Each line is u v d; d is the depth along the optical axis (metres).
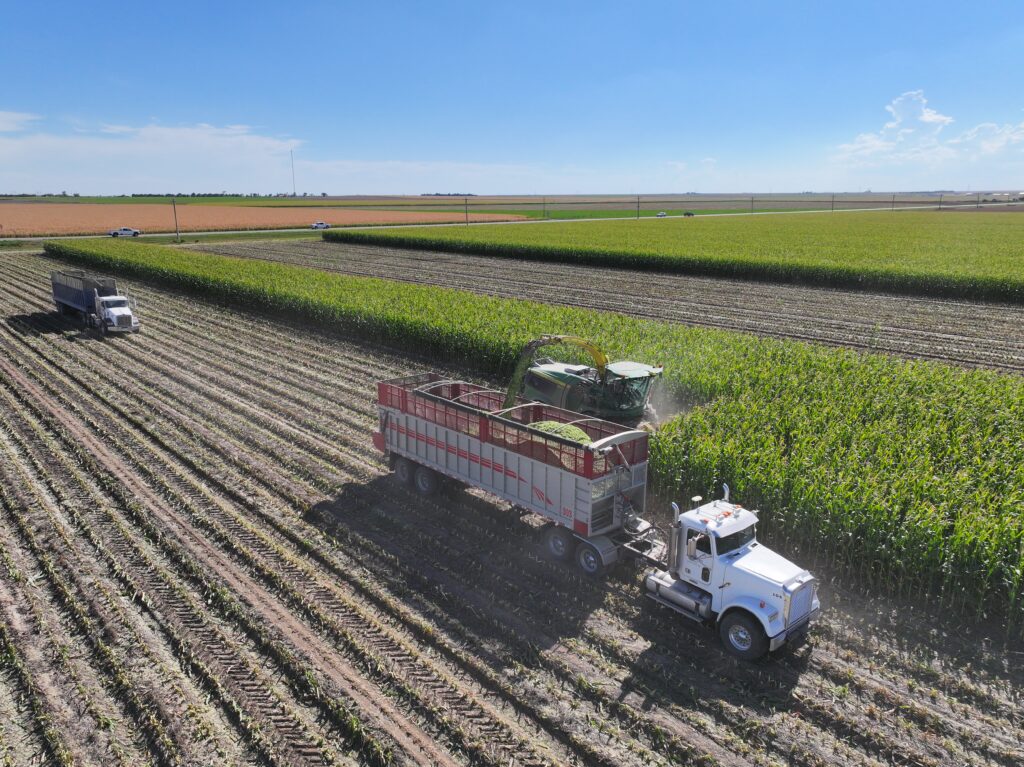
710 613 12.28
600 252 65.75
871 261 57.09
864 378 23.59
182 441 21.22
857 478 15.15
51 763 9.61
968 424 19.38
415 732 10.15
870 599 13.58
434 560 14.68
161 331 36.69
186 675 11.32
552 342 18.20
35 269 62.62
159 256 62.06
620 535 14.50
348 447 20.81
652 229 111.38
